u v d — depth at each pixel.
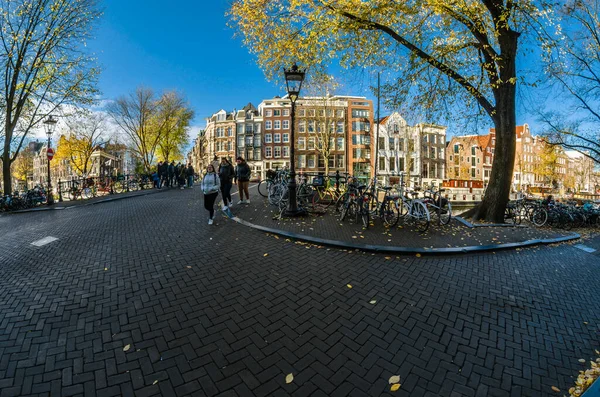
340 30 8.49
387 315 3.06
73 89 16.03
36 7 14.17
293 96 7.49
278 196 9.75
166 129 32.91
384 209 7.43
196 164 73.31
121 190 18.94
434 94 9.45
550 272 4.65
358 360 2.37
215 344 2.52
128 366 2.25
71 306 3.12
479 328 2.92
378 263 4.57
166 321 2.85
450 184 42.97
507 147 8.68
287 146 47.84
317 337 2.65
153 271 4.03
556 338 2.84
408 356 2.45
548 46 7.39
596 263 5.34
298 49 9.19
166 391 2.02
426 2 7.49
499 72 8.81
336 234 6.16
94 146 39.72
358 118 45.91
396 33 8.60
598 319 3.24
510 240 6.41
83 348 2.46
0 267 4.27
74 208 10.74
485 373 2.30
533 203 10.56
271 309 3.10
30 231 6.72
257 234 6.03
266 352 2.44
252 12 8.38
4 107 15.17
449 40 9.45
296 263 4.43
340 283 3.77
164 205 10.15
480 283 4.02
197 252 4.82
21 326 2.75
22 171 52.12
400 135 43.97
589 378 2.24
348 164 45.81
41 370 2.20
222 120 52.81
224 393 2.02
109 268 4.15
